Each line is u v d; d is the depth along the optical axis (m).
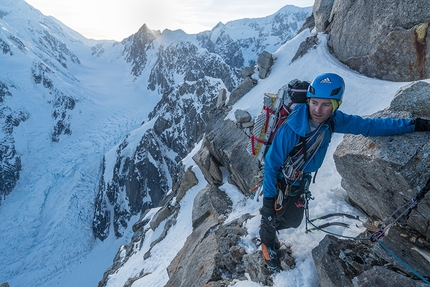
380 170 3.68
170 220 25.25
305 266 4.55
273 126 3.69
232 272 6.73
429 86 3.74
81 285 94.12
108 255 109.44
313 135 3.31
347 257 3.88
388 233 3.66
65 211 129.12
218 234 8.91
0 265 103.56
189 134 147.75
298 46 19.58
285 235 5.44
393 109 4.07
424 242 3.38
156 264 19.42
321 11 18.34
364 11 13.53
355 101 12.38
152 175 135.25
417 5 10.98
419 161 3.33
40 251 110.38
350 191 5.16
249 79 18.91
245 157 12.78
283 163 3.53
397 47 11.96
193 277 8.52
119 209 128.88
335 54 16.47
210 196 13.88
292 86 3.48
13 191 144.38
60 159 165.00
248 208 10.12
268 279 5.03
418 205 3.36
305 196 3.91
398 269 3.30
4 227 122.00
